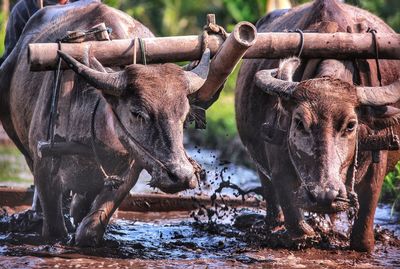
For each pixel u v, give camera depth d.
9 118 29.98
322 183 22.17
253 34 22.94
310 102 23.05
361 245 25.91
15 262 23.14
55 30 27.03
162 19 85.38
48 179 25.81
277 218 29.03
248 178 43.03
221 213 32.72
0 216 30.08
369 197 25.80
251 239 27.27
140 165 23.17
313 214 28.22
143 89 22.14
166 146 21.75
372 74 25.78
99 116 23.66
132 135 22.33
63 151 24.00
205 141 54.56
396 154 27.53
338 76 24.88
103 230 25.05
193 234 28.55
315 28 26.25
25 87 27.42
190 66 24.39
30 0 31.38
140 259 24.06
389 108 24.28
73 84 24.61
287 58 25.03
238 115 29.97
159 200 32.94
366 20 27.69
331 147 22.67
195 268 23.14
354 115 23.08
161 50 24.09
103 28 24.12
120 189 24.81
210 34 24.42
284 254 25.28
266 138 24.62
